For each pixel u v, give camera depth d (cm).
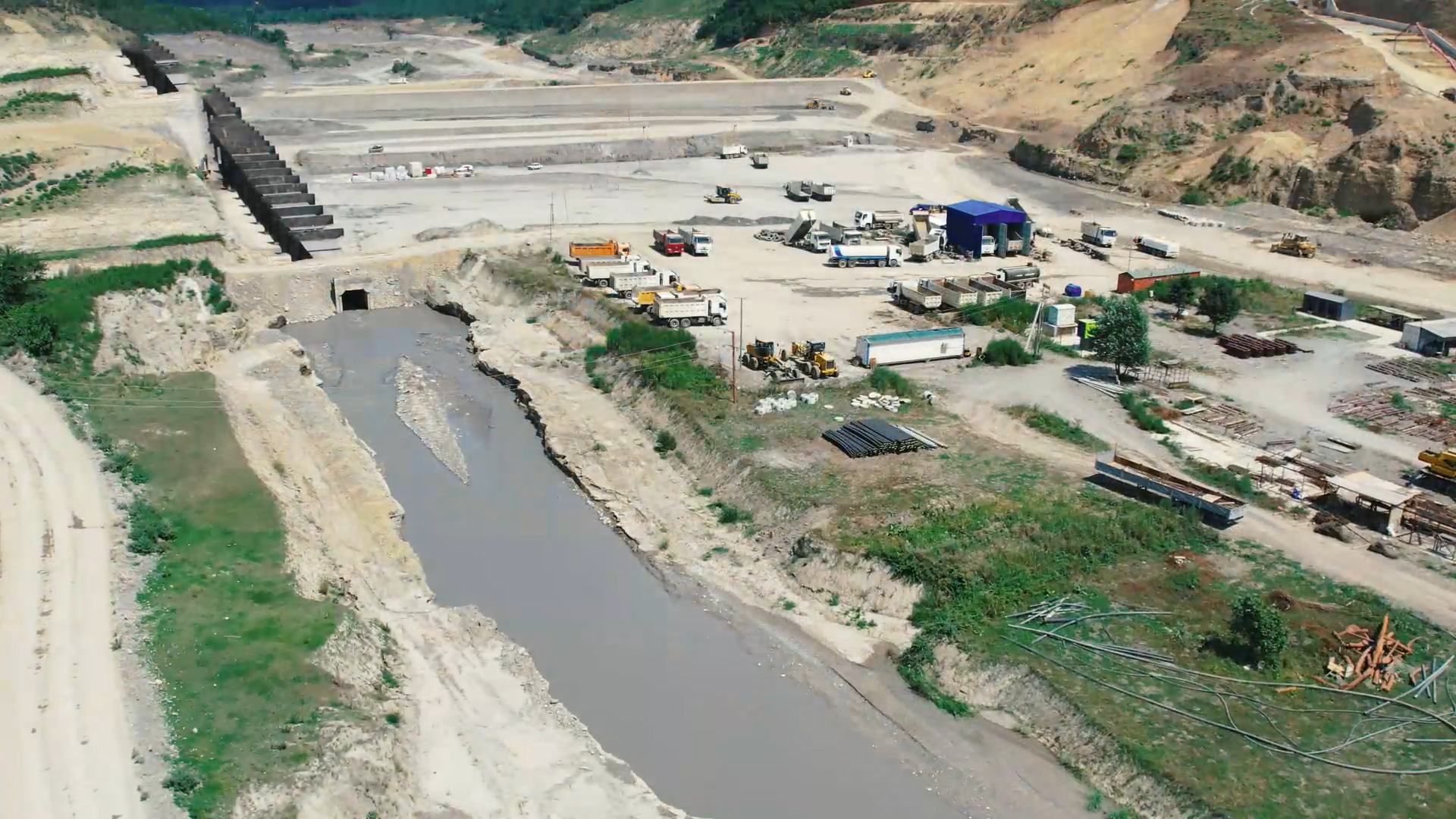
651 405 7756
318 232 11119
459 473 7075
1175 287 9775
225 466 6150
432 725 4491
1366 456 6875
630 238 12169
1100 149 15650
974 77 19750
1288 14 16525
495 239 11681
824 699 4900
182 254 9950
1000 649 4969
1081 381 8156
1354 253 11844
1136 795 4216
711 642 5325
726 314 9375
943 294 9838
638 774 4388
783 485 6431
